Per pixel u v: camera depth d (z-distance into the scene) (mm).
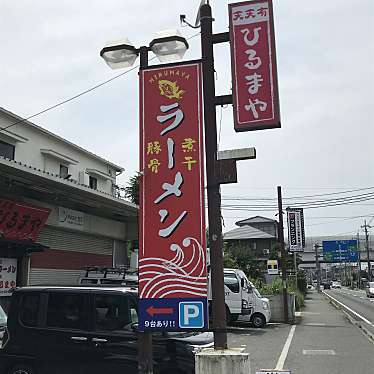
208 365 5121
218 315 5375
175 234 5586
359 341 16234
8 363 7699
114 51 6242
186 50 6258
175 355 7004
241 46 5711
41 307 7789
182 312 5480
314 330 19719
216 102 5746
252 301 20859
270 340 16453
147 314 5547
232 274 21125
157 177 5723
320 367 11438
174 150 5734
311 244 84188
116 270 16219
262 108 5531
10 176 13023
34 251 15109
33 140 21188
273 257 45250
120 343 7227
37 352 7559
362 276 111562
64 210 17203
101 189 27031
